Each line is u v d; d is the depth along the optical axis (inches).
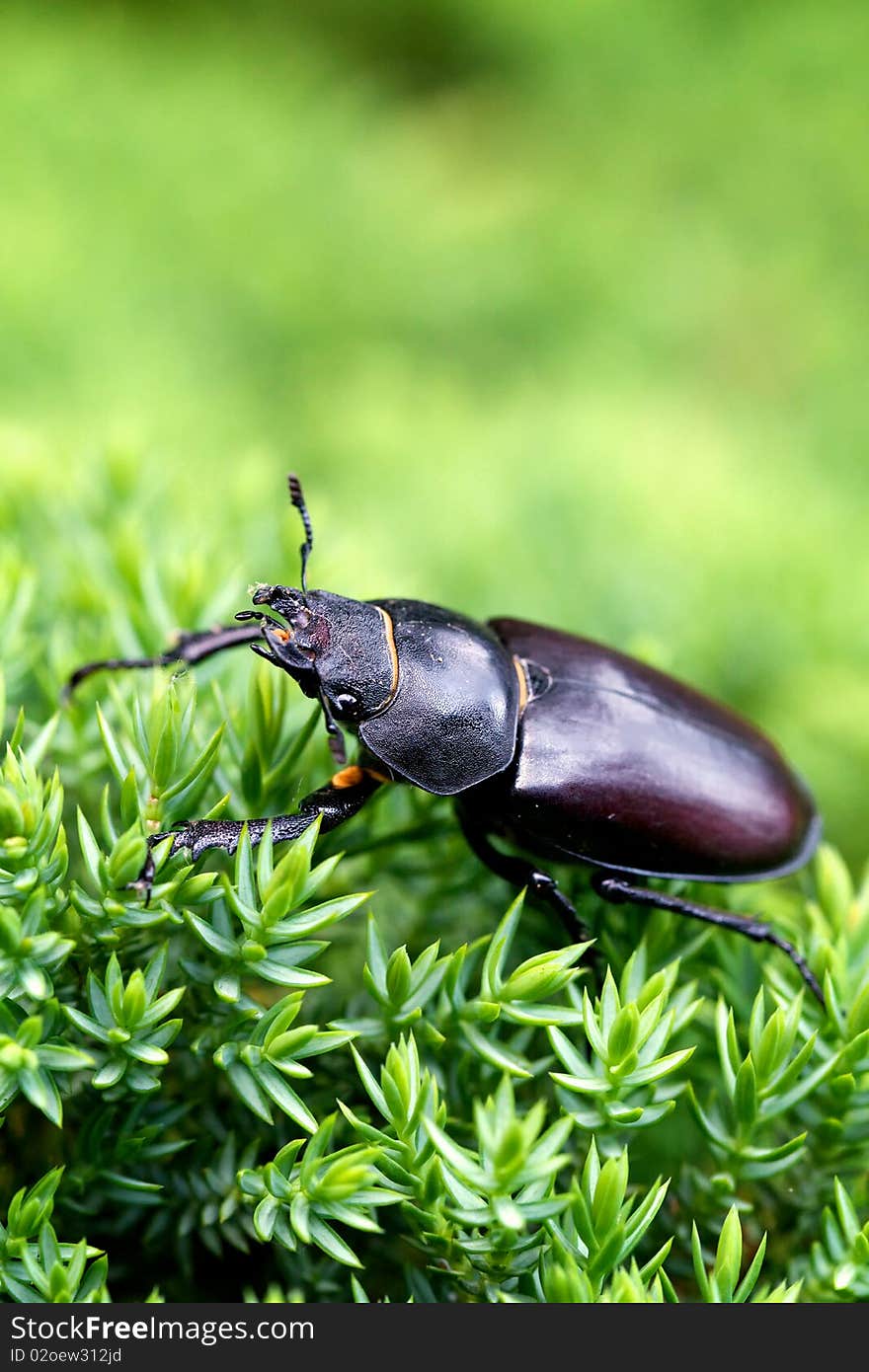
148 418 10.2
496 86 22.6
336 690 6.6
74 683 6.7
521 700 6.9
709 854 6.8
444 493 9.2
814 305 17.0
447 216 17.5
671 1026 6.1
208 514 7.9
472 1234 6.0
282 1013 6.0
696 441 10.1
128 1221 6.2
